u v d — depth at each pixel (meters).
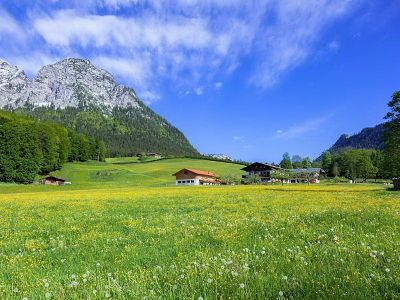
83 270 9.83
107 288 7.33
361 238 11.57
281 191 57.56
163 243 13.12
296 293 6.41
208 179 175.25
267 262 8.91
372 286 6.56
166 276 8.12
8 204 38.91
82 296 7.13
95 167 191.75
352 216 17.86
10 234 17.70
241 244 11.96
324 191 57.12
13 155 130.88
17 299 7.06
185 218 21.06
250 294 6.42
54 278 8.96
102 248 13.04
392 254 8.84
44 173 160.88
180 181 166.38
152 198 43.50
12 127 132.88
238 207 27.77
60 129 189.12
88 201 40.41
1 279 9.02
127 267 9.95
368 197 38.22
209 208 27.75
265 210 24.38
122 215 24.25
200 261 9.56
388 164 55.56
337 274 7.38
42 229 18.98
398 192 50.56
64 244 14.35
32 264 10.88
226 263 8.55
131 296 6.81
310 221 16.77
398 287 6.43
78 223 20.73
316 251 9.64
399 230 13.20
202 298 6.21
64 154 178.62
